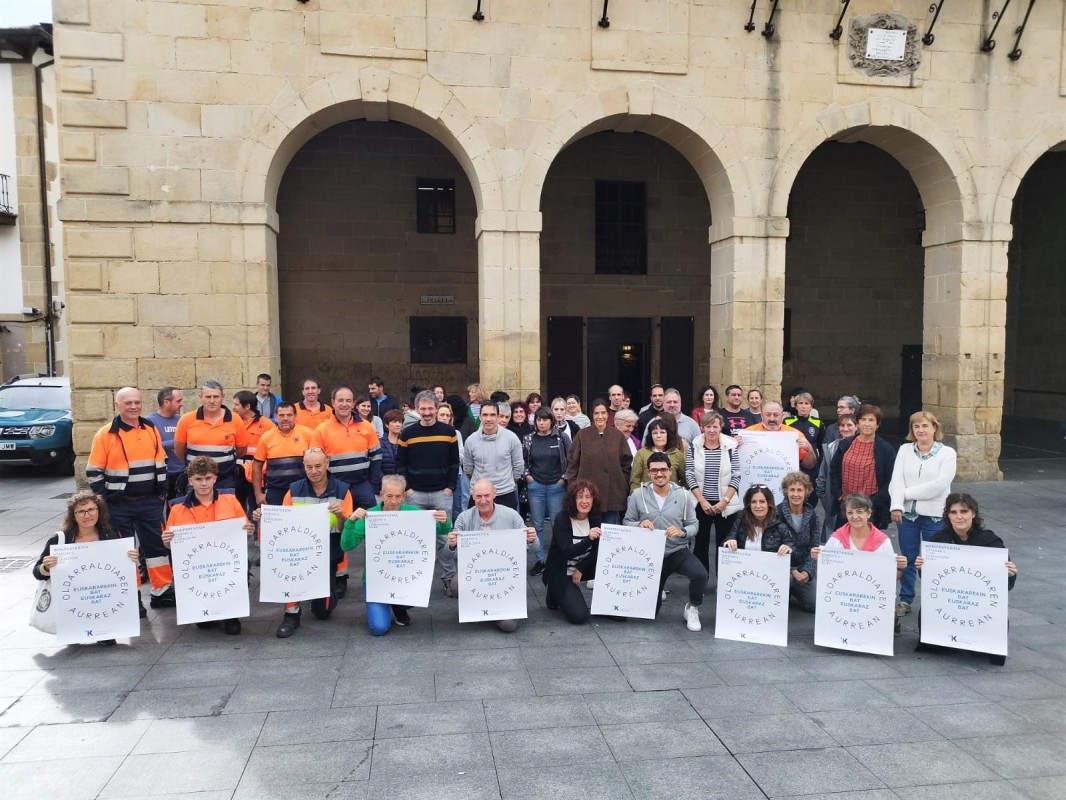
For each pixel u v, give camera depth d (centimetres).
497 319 1074
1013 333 2122
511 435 739
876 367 1928
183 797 368
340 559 632
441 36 1035
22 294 1817
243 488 749
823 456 702
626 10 1075
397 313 1653
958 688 492
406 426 724
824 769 393
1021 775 390
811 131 1130
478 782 380
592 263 1742
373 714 451
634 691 484
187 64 980
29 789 375
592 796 369
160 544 643
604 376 1778
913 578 621
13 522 941
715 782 381
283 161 1059
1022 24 1134
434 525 584
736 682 499
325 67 1010
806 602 627
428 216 1658
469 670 516
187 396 1002
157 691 482
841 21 1108
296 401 1623
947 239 1206
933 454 611
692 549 723
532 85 1062
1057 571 751
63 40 951
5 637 575
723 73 1107
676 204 1770
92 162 967
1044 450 1539
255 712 454
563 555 609
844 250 1895
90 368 985
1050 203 1980
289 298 1611
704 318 1797
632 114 1089
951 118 1161
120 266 984
